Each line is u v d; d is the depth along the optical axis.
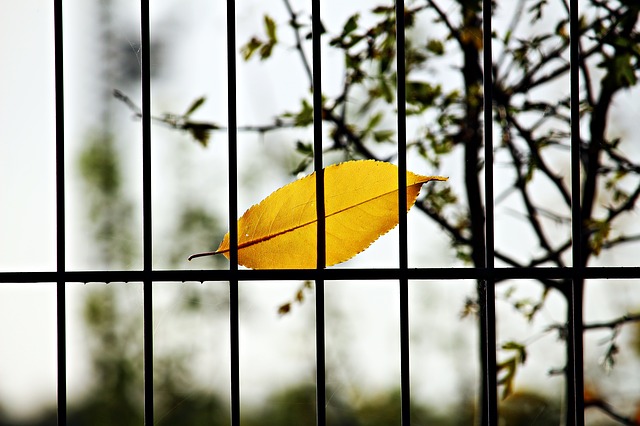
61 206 0.92
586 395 1.49
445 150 1.39
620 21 1.27
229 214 0.92
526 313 1.36
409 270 0.93
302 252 0.95
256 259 0.95
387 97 1.34
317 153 0.94
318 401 0.92
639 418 1.46
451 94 1.41
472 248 1.37
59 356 0.92
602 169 1.33
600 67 1.28
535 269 0.94
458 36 1.39
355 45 1.32
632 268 0.94
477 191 1.37
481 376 1.20
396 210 0.95
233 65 0.92
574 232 0.94
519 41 1.34
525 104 1.36
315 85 0.93
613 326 1.30
